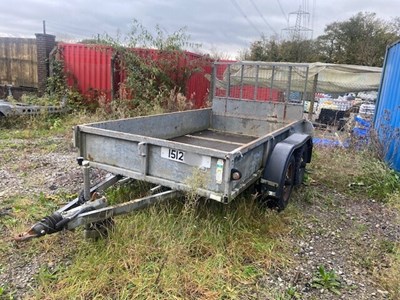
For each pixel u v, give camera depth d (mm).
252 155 3238
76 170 4949
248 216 3455
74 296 2312
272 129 5680
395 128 5988
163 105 9578
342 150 6500
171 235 2963
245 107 5898
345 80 10414
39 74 11047
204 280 2559
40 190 4137
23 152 5887
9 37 11438
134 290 2396
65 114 9234
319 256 3146
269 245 3141
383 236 3641
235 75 7012
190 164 2861
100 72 10383
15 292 2371
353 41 32031
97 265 2596
